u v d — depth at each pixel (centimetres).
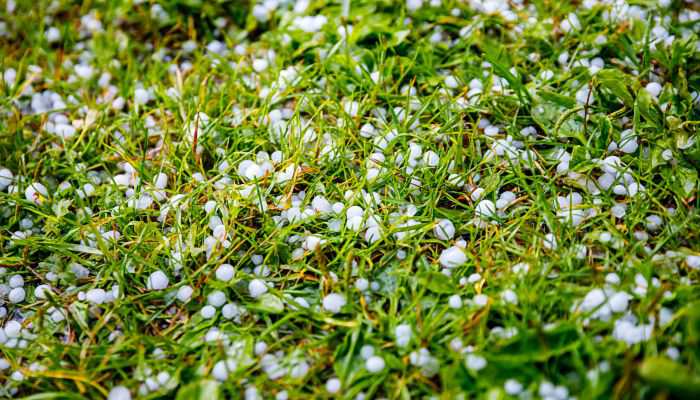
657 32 60
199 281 53
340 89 60
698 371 48
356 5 64
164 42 65
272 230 54
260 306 52
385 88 60
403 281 52
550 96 58
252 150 57
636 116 56
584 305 50
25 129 60
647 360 47
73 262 54
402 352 50
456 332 50
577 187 55
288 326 52
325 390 49
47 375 50
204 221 55
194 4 66
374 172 56
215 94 61
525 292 50
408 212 54
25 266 54
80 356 51
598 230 53
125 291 53
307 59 62
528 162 56
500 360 48
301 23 63
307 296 53
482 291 51
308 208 55
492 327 50
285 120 60
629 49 59
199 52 64
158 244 54
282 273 54
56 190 58
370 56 61
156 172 57
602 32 60
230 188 56
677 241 52
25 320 53
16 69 64
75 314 52
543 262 52
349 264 52
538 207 54
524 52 61
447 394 48
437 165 56
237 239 54
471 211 54
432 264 53
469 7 64
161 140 60
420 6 64
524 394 48
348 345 50
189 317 52
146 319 52
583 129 57
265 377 50
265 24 65
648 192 54
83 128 60
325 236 54
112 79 64
